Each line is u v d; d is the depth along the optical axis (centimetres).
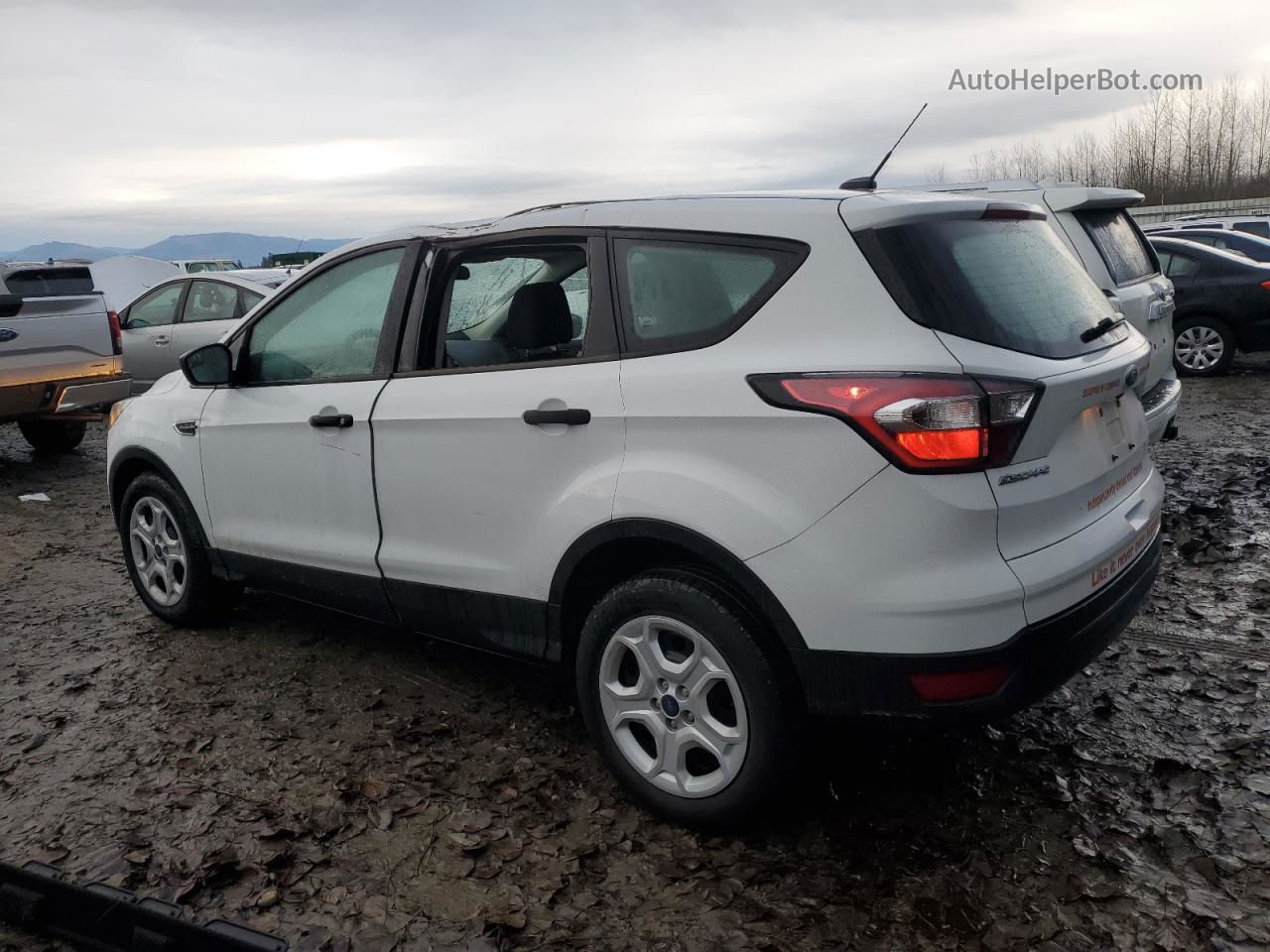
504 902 267
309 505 393
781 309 271
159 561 473
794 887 268
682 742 288
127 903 256
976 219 293
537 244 330
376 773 336
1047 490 264
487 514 331
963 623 248
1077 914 252
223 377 414
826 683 262
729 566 269
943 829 289
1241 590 466
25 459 973
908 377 248
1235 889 259
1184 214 3291
